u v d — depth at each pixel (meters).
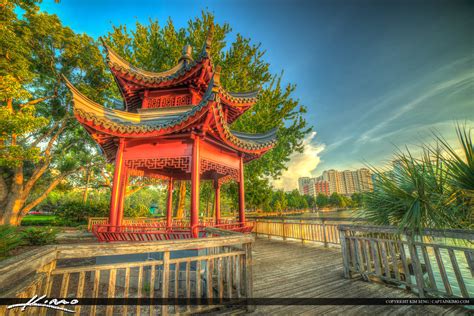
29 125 7.99
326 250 7.96
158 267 5.12
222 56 13.17
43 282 2.07
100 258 5.63
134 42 13.39
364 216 4.98
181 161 5.68
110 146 6.58
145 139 5.97
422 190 3.94
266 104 13.55
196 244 3.01
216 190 9.27
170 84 6.86
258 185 13.75
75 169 19.42
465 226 3.56
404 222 3.88
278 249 8.22
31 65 15.27
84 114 5.00
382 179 4.59
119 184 5.65
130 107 8.52
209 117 4.97
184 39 13.12
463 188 3.58
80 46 16.94
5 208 15.21
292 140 14.99
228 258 3.42
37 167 16.81
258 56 14.27
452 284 4.74
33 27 14.55
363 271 4.60
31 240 9.78
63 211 19.38
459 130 3.63
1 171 15.63
